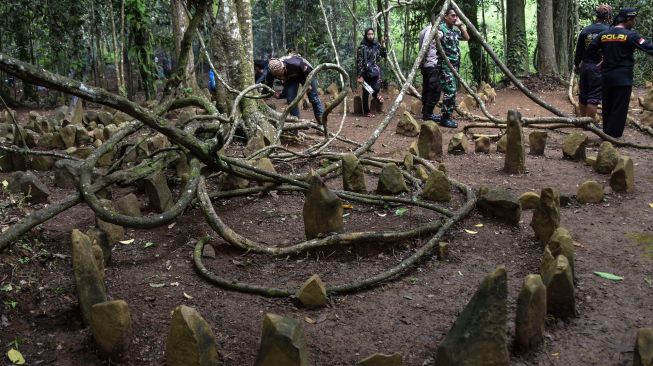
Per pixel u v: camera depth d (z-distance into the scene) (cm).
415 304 314
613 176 503
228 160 448
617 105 736
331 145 761
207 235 402
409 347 272
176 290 335
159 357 268
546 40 1541
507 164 582
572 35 1708
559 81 1486
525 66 1591
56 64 1377
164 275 357
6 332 288
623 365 252
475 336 236
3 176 593
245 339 281
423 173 543
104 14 1409
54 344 279
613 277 336
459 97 1298
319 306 312
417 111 1066
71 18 1322
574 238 399
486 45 691
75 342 280
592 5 1698
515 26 1586
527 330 259
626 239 395
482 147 683
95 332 263
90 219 452
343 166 497
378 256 378
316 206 386
